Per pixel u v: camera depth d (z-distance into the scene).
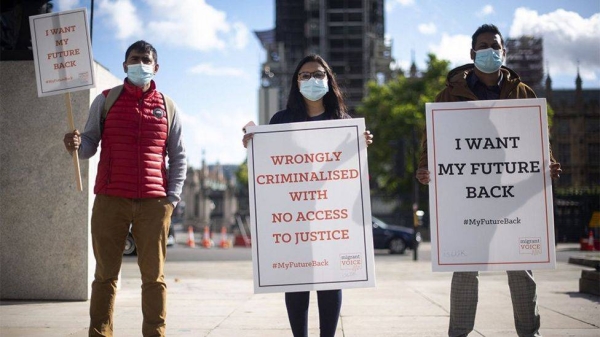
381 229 26.59
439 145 4.45
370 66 109.62
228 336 5.68
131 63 4.47
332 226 4.41
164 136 4.55
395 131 53.41
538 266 4.37
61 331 5.80
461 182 4.43
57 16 4.70
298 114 4.58
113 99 4.50
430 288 10.27
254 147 4.47
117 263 4.46
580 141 74.38
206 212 89.75
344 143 4.45
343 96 4.78
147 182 4.41
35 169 8.28
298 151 4.45
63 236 8.24
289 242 4.40
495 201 4.41
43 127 8.30
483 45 4.39
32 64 8.35
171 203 4.52
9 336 5.52
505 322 6.42
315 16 112.12
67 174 8.26
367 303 8.17
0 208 8.28
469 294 4.44
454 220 4.41
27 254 8.24
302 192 4.43
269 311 7.40
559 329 5.91
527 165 4.43
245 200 105.00
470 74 4.67
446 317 6.88
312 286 4.37
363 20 111.25
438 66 54.84
